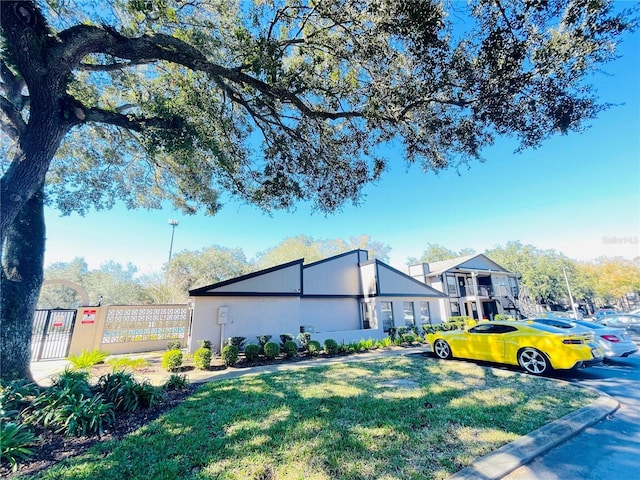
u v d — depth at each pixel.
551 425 3.73
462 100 4.96
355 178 7.28
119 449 3.18
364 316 15.80
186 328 13.12
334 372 7.05
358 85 5.70
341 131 6.98
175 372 7.69
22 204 4.47
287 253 36.38
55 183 9.05
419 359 8.73
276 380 6.32
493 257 44.91
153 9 4.70
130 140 8.80
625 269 38.94
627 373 6.85
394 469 2.75
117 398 4.41
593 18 3.67
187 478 2.63
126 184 10.40
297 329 12.49
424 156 6.26
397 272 16.45
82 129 8.42
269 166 7.60
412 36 4.28
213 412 4.29
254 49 5.05
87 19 4.85
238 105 7.61
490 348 7.64
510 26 3.97
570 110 4.41
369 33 4.73
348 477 2.63
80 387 4.21
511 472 2.82
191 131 6.09
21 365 4.89
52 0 4.40
